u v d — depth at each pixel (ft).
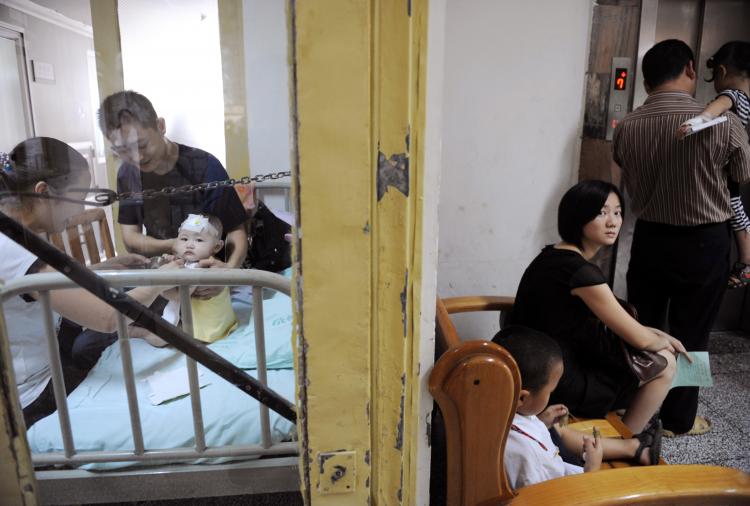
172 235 5.30
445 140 7.11
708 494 2.91
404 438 2.83
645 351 5.08
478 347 2.71
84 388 4.51
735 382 7.77
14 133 4.50
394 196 2.51
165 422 4.37
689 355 5.31
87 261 4.44
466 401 2.74
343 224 2.54
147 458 4.18
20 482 3.00
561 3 6.89
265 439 4.27
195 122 6.03
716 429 6.69
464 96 6.99
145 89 5.57
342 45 2.33
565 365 5.03
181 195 5.35
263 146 6.44
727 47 6.14
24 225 3.51
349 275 2.61
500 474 2.92
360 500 2.98
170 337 3.88
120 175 5.13
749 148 5.76
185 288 3.91
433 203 2.51
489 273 7.66
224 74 5.98
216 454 4.28
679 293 6.19
